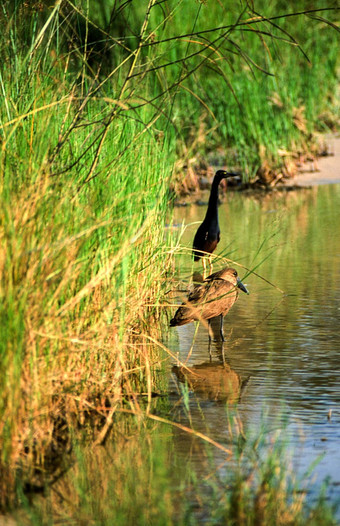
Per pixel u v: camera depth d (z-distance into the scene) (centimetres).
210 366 1217
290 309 1505
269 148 2964
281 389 1106
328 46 3481
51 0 1333
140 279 1325
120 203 1188
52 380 958
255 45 3041
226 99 2938
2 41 1227
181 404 1062
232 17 2991
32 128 1052
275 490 809
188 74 1142
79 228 991
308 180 2948
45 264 895
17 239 867
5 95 1105
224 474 858
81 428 986
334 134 3438
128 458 902
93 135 1271
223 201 2672
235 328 1410
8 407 833
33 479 853
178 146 2717
